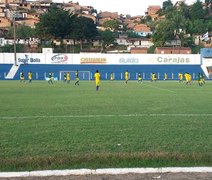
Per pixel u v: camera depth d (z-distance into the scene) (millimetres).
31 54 68875
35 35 103000
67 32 102000
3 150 8305
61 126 11828
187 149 8352
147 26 152125
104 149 8391
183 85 45656
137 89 35344
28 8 164250
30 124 12266
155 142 9188
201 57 71125
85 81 61062
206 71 71062
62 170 6578
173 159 7289
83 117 14117
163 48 92812
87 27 102438
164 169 6660
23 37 108062
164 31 106438
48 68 69375
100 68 70750
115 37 121000
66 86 41062
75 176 6363
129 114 15078
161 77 70812
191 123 12578
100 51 97250
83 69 70375
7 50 88375
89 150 8297
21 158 7379
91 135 10164
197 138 9719
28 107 17859
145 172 6574
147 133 10492
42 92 29906
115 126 11836
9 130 11000
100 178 6242
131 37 136750
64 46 100562
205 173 6535
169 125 12078
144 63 71000
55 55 69562
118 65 70750
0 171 6602
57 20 99938
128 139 9586
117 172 6551
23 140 9445
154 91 32094
